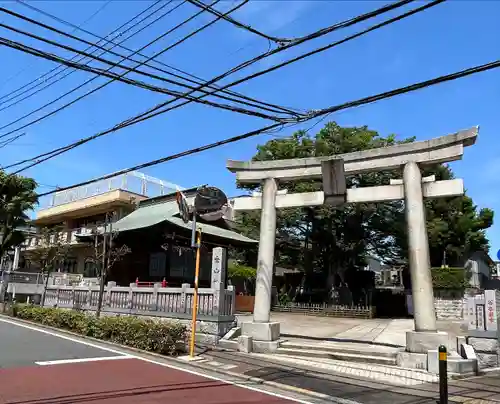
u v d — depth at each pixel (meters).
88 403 7.56
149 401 7.87
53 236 35.38
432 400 8.86
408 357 12.07
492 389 9.87
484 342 12.83
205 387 9.25
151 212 25.05
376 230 29.03
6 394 7.94
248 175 15.70
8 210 27.02
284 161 15.33
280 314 27.86
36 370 10.08
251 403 8.21
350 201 14.24
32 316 19.61
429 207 29.30
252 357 13.04
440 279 26.17
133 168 12.78
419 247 12.73
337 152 26.72
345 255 29.69
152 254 24.47
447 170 28.78
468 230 30.25
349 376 11.00
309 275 33.03
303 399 8.85
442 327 20.72
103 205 31.72
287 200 15.08
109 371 10.34
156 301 17.02
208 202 14.05
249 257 32.31
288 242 31.05
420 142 13.31
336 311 27.52
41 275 28.27
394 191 13.64
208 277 25.02
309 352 13.35
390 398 8.98
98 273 25.27
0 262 30.34
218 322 14.81
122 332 14.27
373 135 27.92
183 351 13.37
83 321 16.19
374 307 28.22
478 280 32.22
